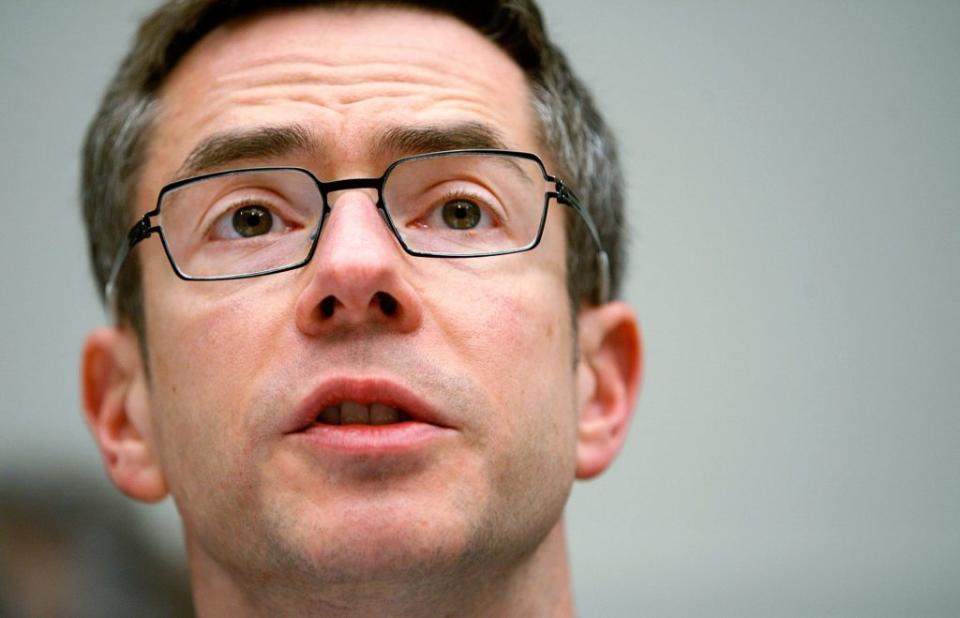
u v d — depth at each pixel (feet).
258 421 8.95
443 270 9.36
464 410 8.93
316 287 8.70
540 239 9.90
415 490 8.70
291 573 8.91
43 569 16.55
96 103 17.93
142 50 11.37
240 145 9.73
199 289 9.57
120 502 17.67
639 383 11.80
